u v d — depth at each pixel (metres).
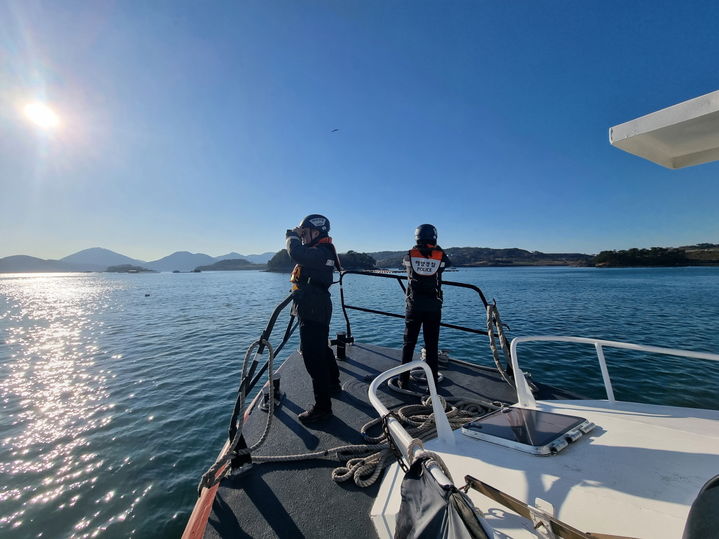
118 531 3.86
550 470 1.98
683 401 6.71
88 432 6.07
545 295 27.30
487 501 1.79
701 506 1.32
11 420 6.63
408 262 3.80
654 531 1.51
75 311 26.16
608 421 2.58
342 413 3.53
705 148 2.19
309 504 2.28
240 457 2.67
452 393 3.94
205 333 15.78
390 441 1.97
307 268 3.29
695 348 10.77
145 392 8.05
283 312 23.48
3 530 3.89
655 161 2.37
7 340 15.02
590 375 8.18
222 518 2.19
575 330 13.66
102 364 10.72
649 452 2.11
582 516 1.63
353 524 2.09
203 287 59.50
